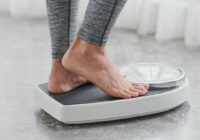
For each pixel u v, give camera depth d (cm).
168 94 167
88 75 160
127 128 158
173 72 181
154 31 281
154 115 169
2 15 313
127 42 263
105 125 160
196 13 249
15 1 304
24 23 296
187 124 162
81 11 289
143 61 231
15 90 190
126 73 181
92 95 164
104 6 148
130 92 162
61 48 165
